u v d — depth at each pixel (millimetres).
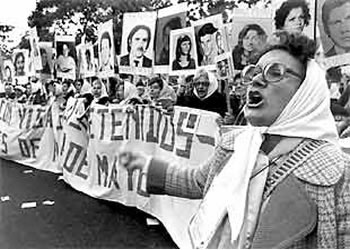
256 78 1180
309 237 1054
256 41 2625
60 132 5461
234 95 2748
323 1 2195
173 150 3121
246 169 1148
